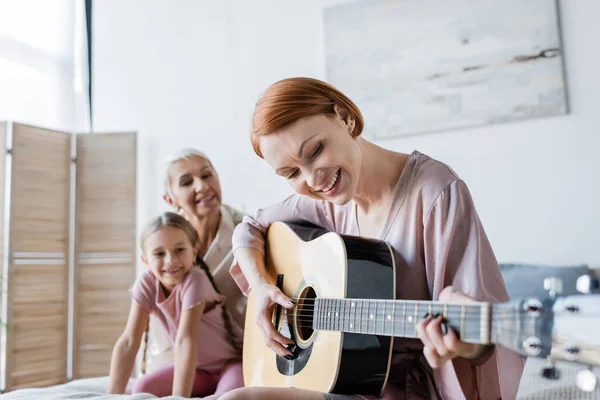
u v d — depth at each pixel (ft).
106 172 10.79
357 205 4.29
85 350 10.41
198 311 5.99
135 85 11.70
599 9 8.34
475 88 9.00
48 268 10.28
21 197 10.01
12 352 9.64
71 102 11.81
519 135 8.71
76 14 12.07
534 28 8.67
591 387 2.25
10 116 10.81
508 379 3.38
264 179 10.50
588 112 8.34
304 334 4.21
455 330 2.67
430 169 3.86
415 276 3.82
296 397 3.44
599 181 8.22
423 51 9.38
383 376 3.65
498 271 3.61
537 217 8.54
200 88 11.19
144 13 11.75
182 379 5.74
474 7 9.07
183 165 7.28
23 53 11.07
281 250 4.68
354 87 9.84
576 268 7.31
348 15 9.96
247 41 10.89
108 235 10.67
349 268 3.78
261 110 3.72
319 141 3.63
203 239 7.32
